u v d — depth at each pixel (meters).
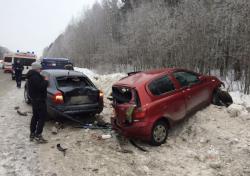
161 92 7.68
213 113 8.41
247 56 16.11
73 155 7.04
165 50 25.38
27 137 8.35
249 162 6.20
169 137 7.94
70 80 10.12
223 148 6.91
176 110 7.81
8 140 8.03
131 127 7.38
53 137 8.48
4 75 32.19
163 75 7.95
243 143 6.91
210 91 8.98
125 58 40.97
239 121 7.97
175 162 6.54
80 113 9.48
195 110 8.43
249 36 16.27
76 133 8.84
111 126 8.87
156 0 34.94
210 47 21.67
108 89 17.45
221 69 22.27
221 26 20.80
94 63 54.09
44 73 10.59
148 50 29.89
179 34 23.08
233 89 17.77
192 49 21.75
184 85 8.27
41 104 7.84
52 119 10.30
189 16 22.09
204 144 7.27
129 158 6.80
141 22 32.91
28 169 6.22
